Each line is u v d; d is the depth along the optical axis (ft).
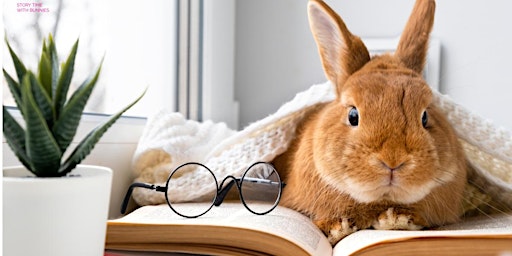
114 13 3.55
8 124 1.46
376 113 2.34
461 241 1.80
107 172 1.63
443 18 4.57
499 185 2.75
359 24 4.82
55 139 1.50
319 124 2.61
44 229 1.38
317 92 3.00
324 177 2.46
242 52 5.14
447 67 4.58
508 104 4.45
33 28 2.67
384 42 4.62
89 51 3.24
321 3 2.63
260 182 2.80
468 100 4.53
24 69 1.56
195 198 2.82
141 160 3.06
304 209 2.63
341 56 2.68
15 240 1.37
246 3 5.11
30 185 1.36
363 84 2.47
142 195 2.91
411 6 4.70
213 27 4.76
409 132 2.28
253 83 5.12
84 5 3.15
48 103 1.49
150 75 4.17
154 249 1.94
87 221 1.47
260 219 2.18
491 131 2.76
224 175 2.80
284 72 5.06
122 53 3.70
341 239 2.39
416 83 2.45
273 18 5.06
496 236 1.80
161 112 3.31
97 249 1.53
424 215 2.45
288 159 2.94
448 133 2.53
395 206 2.44
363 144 2.30
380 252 1.82
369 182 2.27
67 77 1.57
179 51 4.58
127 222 1.97
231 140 2.98
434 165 2.28
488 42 4.49
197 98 4.79
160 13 4.30
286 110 2.92
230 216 2.29
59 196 1.39
